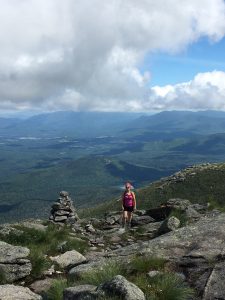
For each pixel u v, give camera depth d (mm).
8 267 13859
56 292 10695
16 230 20438
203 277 9852
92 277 10398
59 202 32344
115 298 8320
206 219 15227
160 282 9414
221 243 11922
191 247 12102
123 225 26453
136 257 11727
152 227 26266
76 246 19547
